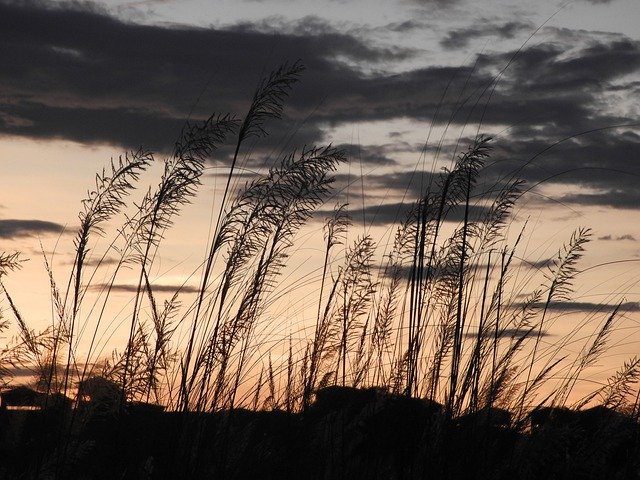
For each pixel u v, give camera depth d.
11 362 3.44
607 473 3.99
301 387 4.64
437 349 4.50
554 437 3.83
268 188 4.21
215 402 4.13
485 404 4.22
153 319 4.05
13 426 3.67
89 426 3.91
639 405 4.19
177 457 3.82
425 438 4.02
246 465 4.00
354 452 4.06
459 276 4.48
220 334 4.17
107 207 4.11
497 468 3.91
